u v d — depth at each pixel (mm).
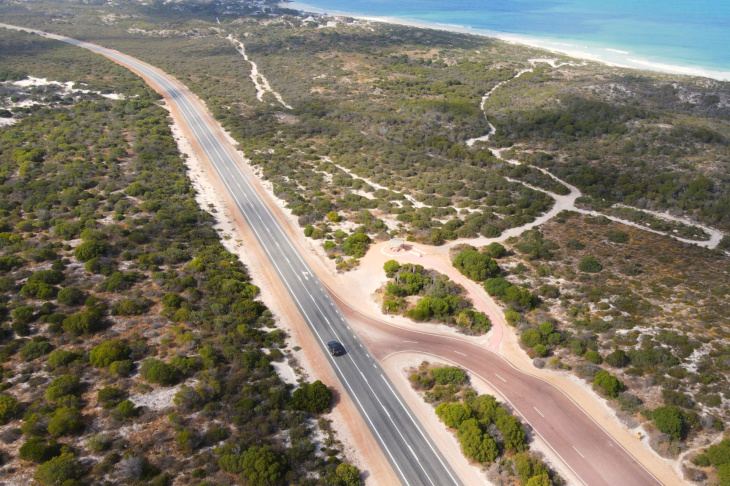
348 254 64625
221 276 57125
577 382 43344
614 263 62469
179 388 39844
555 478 34531
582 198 83125
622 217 77562
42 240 59406
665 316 50781
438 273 59906
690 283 57062
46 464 30938
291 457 34656
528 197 83812
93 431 34781
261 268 62250
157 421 36375
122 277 52906
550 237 70375
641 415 39500
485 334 49844
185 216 70875
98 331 45281
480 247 66500
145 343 44531
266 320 51094
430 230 69812
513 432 37312
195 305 51125
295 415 38844
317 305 54969
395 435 38594
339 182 87875
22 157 86312
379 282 58844
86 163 85750
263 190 85812
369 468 35812
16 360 40688
